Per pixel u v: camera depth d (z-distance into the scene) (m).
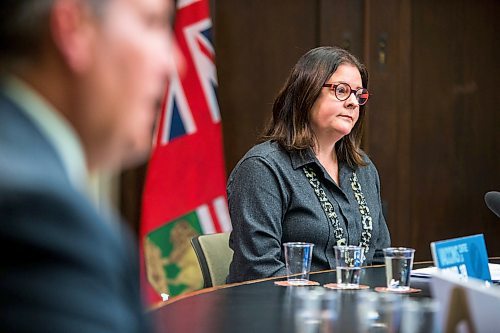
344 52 4.09
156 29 0.96
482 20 7.39
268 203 3.80
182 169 5.79
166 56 0.96
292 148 3.92
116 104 0.93
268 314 2.30
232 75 6.70
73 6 0.89
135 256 0.89
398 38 7.13
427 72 7.27
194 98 5.82
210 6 6.54
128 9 0.93
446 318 2.02
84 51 0.90
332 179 3.96
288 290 2.76
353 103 3.97
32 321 0.77
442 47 7.30
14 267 0.77
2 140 0.81
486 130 7.46
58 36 0.89
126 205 6.06
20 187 0.78
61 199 0.80
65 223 0.79
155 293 5.67
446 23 7.30
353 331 2.08
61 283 0.78
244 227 3.78
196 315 2.27
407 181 7.23
